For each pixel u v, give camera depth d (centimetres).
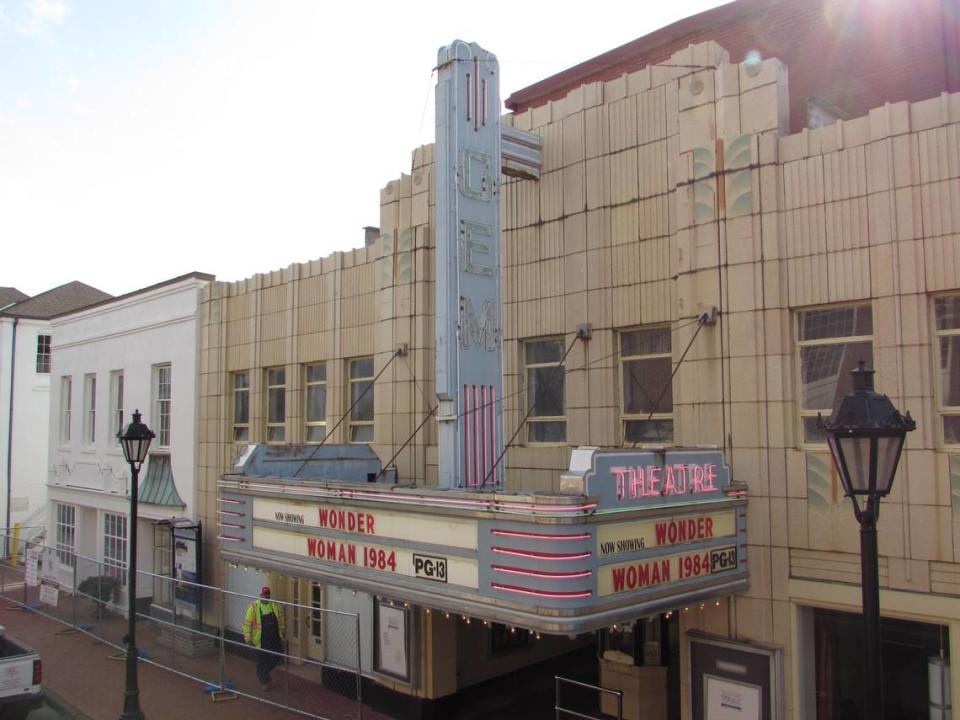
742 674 1109
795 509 1088
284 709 1545
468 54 1313
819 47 1688
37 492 3694
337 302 1892
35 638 2133
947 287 993
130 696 1380
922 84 1533
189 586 2139
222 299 2234
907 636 1035
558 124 1438
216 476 2175
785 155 1134
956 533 970
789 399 1110
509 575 939
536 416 1452
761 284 1134
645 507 968
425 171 1661
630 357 1326
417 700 1491
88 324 2877
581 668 1759
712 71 1212
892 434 645
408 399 1641
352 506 1177
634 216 1320
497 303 1319
